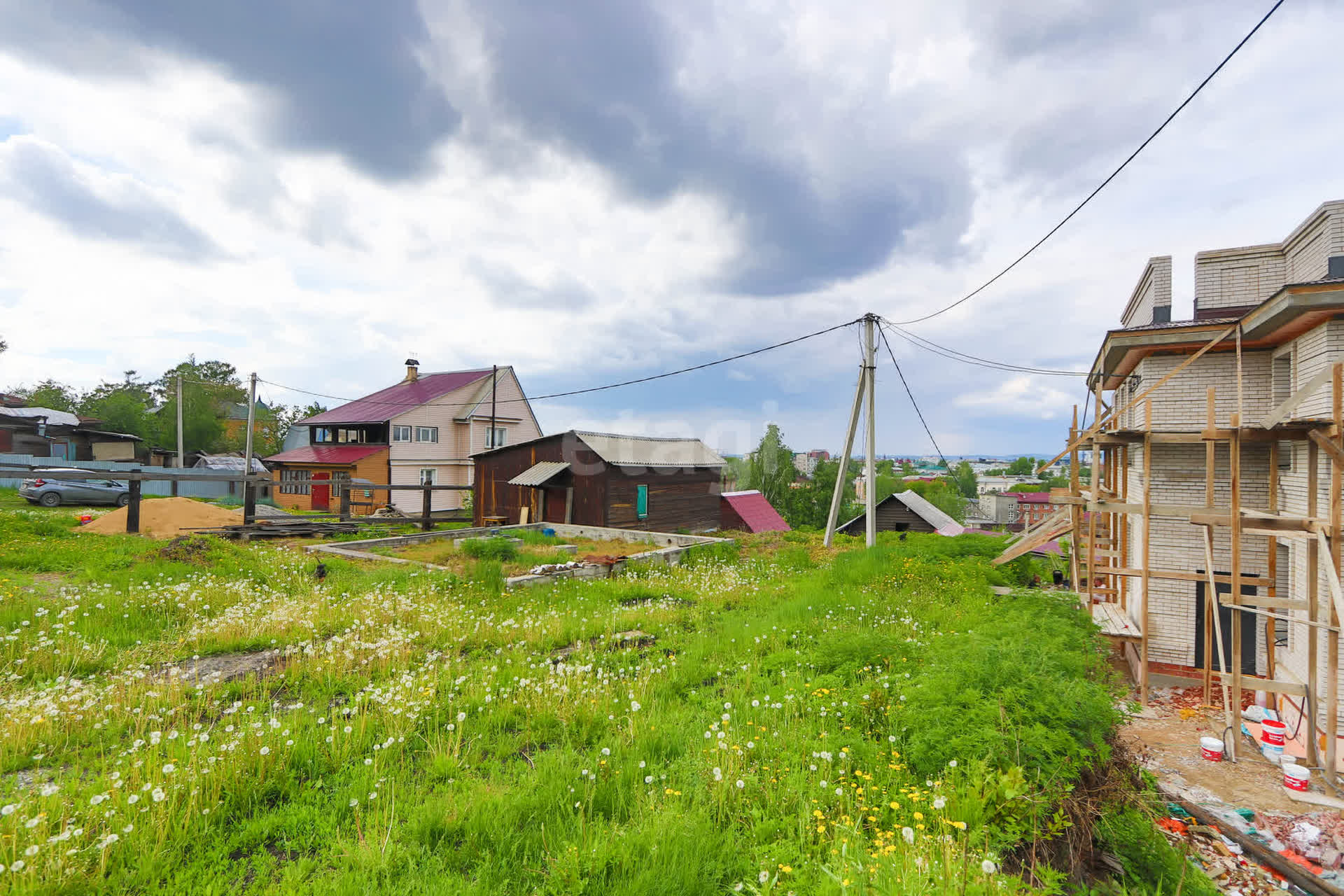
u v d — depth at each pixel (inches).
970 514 3107.8
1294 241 368.5
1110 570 349.4
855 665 277.9
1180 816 215.6
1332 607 252.2
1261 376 364.2
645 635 362.9
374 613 352.2
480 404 1395.2
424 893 126.0
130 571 408.8
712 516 1092.5
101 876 124.4
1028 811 156.8
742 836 154.9
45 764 176.2
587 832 149.3
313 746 189.6
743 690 260.7
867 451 744.3
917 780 181.3
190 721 209.0
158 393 2269.9
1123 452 483.2
